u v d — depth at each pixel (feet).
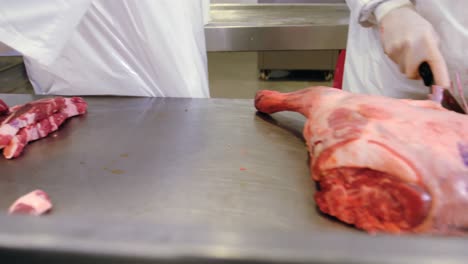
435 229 1.64
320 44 5.28
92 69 3.75
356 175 1.83
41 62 2.41
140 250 0.86
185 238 0.89
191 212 1.99
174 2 3.40
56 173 2.35
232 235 0.90
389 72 3.95
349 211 1.84
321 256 0.84
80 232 0.91
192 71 3.70
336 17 5.88
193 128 3.01
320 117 2.23
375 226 1.75
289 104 2.82
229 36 5.24
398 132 1.86
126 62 3.71
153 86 3.80
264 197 2.11
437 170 1.67
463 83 3.51
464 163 1.69
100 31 3.57
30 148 2.67
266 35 5.22
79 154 2.59
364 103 2.15
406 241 0.88
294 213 1.97
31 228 0.92
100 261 0.87
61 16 2.38
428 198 1.62
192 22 3.67
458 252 0.84
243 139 2.81
